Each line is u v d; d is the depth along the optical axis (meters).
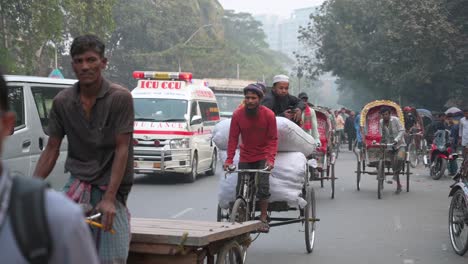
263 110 7.37
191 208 12.22
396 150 15.03
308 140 8.44
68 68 57.59
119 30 73.38
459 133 19.16
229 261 5.56
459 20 35.53
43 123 9.10
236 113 7.47
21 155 8.64
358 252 8.65
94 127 4.23
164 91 17.31
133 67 73.12
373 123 16.33
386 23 40.31
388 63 40.81
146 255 4.65
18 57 35.94
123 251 4.27
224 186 7.85
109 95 4.22
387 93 47.81
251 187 7.47
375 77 44.88
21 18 31.83
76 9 33.66
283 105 8.93
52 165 4.39
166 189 15.40
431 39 34.59
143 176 18.55
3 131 2.10
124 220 4.30
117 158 4.18
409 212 12.28
